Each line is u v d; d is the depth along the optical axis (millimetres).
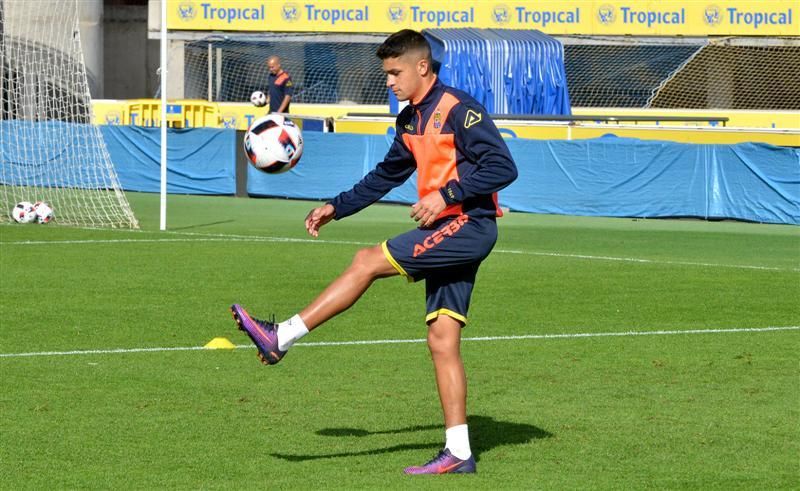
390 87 7578
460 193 7309
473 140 7363
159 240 22906
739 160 29641
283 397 9977
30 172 34062
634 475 7598
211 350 12117
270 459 7945
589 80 48688
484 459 8008
